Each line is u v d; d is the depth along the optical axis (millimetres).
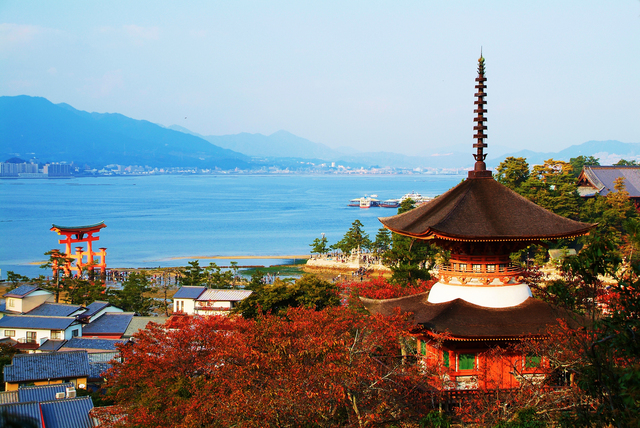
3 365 66812
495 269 32562
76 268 137500
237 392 28984
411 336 34500
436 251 106875
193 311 95875
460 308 31812
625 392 17219
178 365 40500
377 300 39156
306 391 27719
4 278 149625
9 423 7996
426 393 29812
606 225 108938
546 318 30688
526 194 123250
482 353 30578
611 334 19531
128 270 161000
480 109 35188
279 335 33094
